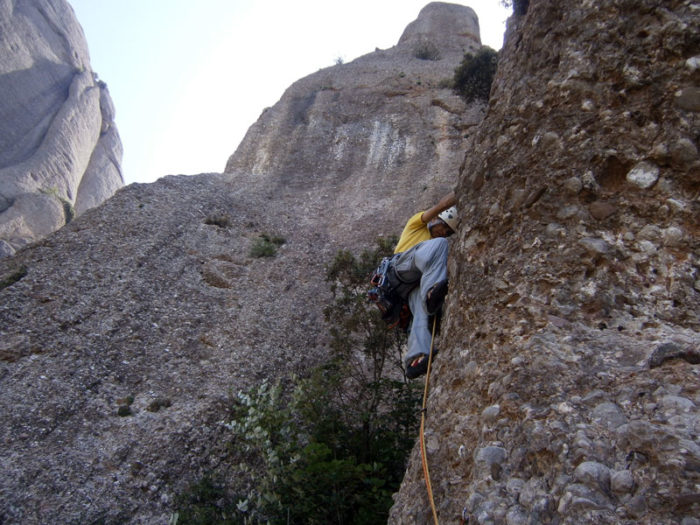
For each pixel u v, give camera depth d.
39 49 69.19
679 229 2.79
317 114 34.66
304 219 24.56
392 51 46.22
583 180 3.14
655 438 2.16
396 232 22.20
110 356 13.95
